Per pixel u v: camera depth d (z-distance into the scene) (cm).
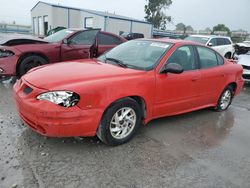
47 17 3641
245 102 727
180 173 336
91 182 304
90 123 347
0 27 4088
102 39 838
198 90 504
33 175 306
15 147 362
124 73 393
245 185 325
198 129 484
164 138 431
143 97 402
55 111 326
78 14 3666
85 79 359
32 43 740
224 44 1548
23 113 355
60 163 334
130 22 3525
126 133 398
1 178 296
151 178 321
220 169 354
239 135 476
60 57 763
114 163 345
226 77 569
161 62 431
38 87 344
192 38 1543
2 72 689
